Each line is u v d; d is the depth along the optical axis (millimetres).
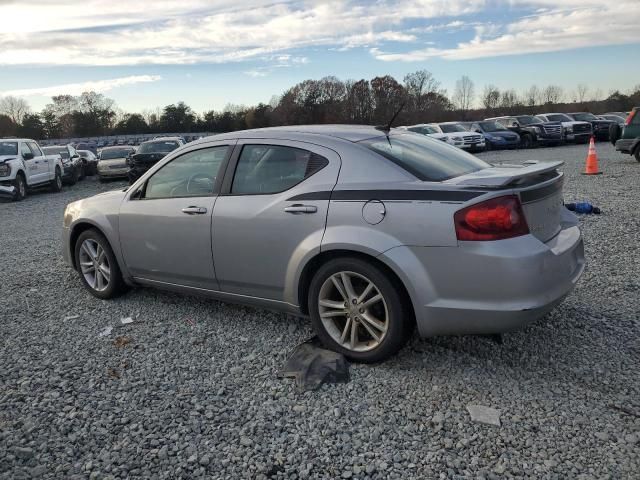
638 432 2902
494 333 3359
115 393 3451
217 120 92562
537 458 2725
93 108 98250
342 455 2799
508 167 4074
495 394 3318
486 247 3225
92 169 27047
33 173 17375
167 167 4742
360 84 80875
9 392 3477
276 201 3951
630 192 10367
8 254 7789
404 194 3459
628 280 5238
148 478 2648
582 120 30578
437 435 2941
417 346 3988
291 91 85875
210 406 3281
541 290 3287
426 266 3371
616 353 3779
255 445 2889
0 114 97312
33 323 4738
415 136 4480
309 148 3963
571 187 11562
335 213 3658
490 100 83250
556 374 3533
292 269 3873
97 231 5215
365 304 3654
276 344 4141
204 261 4387
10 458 2801
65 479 2645
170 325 4586
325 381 3516
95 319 4797
